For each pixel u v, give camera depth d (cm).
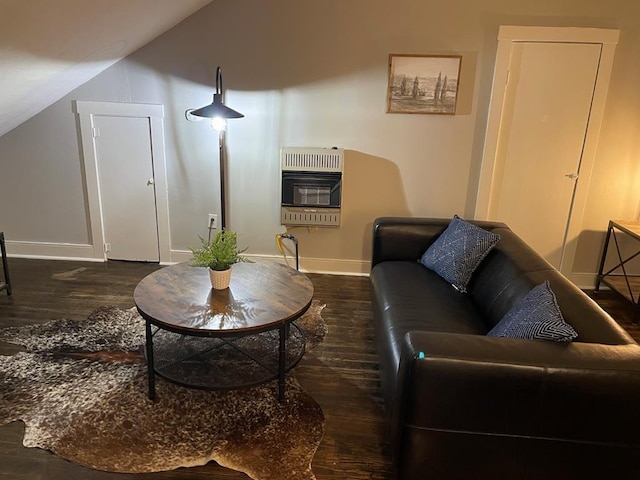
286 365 261
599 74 358
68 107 396
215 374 255
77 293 367
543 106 369
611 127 371
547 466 173
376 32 364
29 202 424
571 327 176
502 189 391
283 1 362
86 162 409
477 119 377
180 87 387
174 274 275
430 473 179
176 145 400
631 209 388
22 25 222
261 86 382
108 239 430
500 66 361
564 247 399
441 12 356
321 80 378
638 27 349
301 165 384
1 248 349
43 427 222
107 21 282
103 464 203
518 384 161
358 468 205
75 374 262
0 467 200
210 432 222
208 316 227
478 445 173
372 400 250
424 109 378
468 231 300
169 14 338
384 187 400
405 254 337
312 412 238
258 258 428
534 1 349
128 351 284
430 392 166
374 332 313
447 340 173
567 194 387
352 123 386
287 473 201
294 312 234
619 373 158
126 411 234
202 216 419
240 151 400
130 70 384
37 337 299
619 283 378
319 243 420
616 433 164
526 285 233
